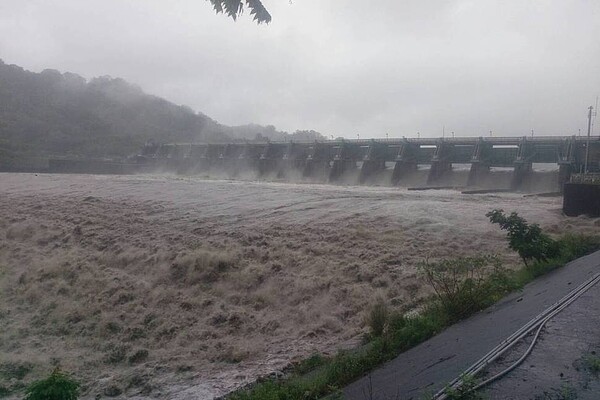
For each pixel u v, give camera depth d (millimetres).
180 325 16625
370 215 28266
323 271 19672
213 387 11617
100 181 53781
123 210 33969
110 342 15891
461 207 30656
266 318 16547
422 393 6297
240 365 12992
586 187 27422
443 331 10047
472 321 10188
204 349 14570
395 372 8070
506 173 55094
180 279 20875
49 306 19141
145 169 87500
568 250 16609
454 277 12055
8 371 13805
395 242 22719
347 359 9383
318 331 14945
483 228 24562
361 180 63656
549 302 9555
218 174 80125
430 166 63625
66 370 13930
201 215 31078
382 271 18922
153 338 16031
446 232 24016
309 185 55594
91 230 29281
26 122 111625
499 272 12742
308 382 9062
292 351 13523
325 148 71875
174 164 89125
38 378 13453
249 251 22703
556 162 51531
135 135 129500
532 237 15438
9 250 27891
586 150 46375
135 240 26484
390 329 11289
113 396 12227
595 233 22672
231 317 16672
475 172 55125
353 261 20500
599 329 7465
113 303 19031
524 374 6066
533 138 53094
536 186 51469
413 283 17219
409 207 30500
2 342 16141
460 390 5680
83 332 16828
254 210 31969
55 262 23922
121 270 22828
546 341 7133
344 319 15844
